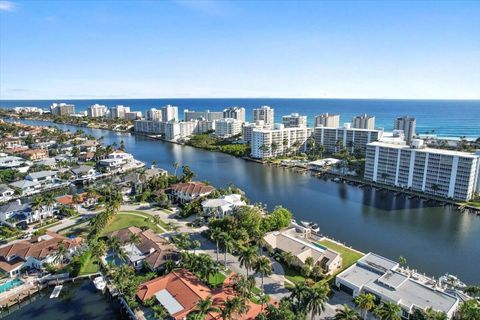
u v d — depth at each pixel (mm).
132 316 72125
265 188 174250
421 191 166125
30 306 77625
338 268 90062
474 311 62531
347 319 58250
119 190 157250
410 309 68562
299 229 115438
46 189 169500
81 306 77438
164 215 130125
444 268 92938
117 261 93812
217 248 93938
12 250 94500
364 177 190625
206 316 66312
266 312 64250
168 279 80000
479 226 123938
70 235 111188
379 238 112938
